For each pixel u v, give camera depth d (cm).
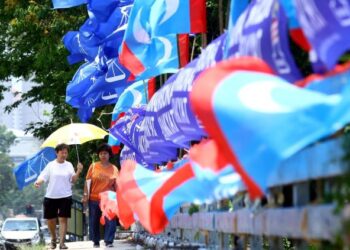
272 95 939
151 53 2198
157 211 1446
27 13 5238
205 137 1741
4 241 6788
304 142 909
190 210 1853
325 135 935
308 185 1034
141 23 2105
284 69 1075
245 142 920
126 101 3139
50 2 5228
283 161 1052
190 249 1838
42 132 5944
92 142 5394
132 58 2173
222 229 1503
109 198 2709
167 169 2097
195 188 1341
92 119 5256
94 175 3055
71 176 3066
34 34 5400
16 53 5831
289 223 1045
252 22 1183
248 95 941
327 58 889
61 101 5622
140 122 2755
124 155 3475
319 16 901
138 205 1513
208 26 2948
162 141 2194
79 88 3388
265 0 1153
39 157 4028
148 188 1534
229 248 1633
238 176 1103
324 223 906
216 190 1180
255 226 1229
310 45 945
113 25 2803
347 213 826
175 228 2239
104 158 3064
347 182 860
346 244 831
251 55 1166
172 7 2030
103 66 2995
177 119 1825
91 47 3114
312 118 906
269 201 1156
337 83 909
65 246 3019
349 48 885
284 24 1066
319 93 939
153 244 2558
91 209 3050
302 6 930
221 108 936
